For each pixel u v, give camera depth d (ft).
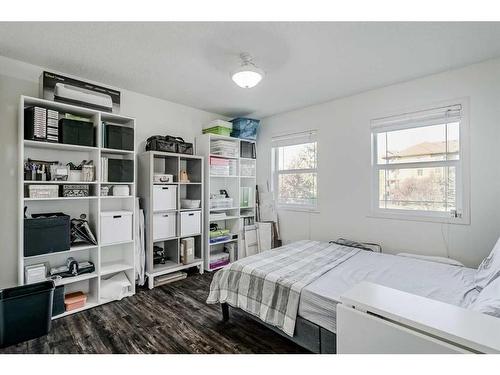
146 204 9.71
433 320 3.14
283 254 8.30
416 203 9.07
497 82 7.42
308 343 5.38
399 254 8.64
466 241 7.93
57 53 7.19
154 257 10.12
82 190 7.87
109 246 9.43
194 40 6.56
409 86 9.02
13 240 7.47
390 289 4.10
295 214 12.45
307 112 11.97
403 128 9.26
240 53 7.18
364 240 10.13
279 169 13.35
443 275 6.46
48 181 7.13
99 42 6.64
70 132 7.55
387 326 3.31
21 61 7.63
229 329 6.80
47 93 7.45
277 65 7.88
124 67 8.05
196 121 12.32
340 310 3.80
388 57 7.38
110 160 8.46
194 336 6.46
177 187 10.39
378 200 9.95
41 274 7.14
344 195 10.69
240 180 13.30
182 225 10.51
